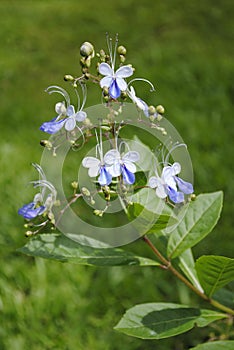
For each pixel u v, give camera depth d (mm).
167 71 1614
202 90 1521
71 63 1800
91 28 2053
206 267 750
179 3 2203
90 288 1018
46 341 956
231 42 1872
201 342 965
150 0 2246
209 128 1342
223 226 1108
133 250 1062
